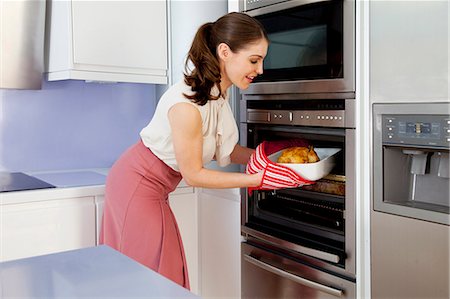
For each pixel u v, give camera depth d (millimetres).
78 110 2617
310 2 1666
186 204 2428
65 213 2084
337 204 1726
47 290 752
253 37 1630
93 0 2242
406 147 1405
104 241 1962
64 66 2246
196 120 1611
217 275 2342
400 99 1414
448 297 1329
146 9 2418
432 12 1317
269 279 1965
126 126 2773
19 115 2457
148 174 1825
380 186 1488
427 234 1374
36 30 2281
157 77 2496
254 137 2016
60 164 2586
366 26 1502
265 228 1957
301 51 1732
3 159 2434
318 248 1709
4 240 1956
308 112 1721
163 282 781
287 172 1617
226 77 1734
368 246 1547
